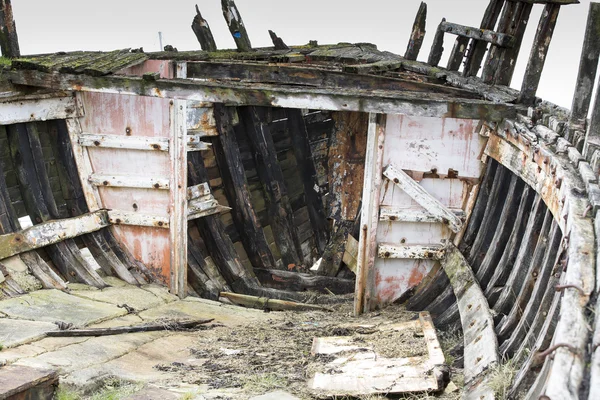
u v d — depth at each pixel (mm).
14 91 7867
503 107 6766
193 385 5387
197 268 9008
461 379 5578
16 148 8094
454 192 7812
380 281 8078
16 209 8219
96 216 8711
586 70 5520
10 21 8438
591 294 3441
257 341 6875
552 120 6031
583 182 4781
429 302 7816
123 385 5348
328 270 9539
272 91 7121
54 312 7160
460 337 6570
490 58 7980
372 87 8117
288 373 5797
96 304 7645
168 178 8461
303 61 10977
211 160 9273
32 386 4836
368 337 6691
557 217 4965
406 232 7934
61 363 5605
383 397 5285
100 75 7707
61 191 8719
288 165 10062
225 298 8945
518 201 6680
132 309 7699
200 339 6934
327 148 9914
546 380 3535
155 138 8367
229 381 5543
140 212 8750
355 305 7965
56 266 8375
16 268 7793
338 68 9859
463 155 7645
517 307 5684
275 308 8695
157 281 8891
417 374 5570
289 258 9781
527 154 6121
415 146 7680
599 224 3953
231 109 9125
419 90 7879
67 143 8609
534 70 6762
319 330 7215
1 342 5902
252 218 9391
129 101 8406
